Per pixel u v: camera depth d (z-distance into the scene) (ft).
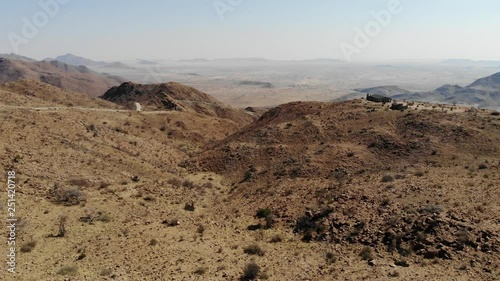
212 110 526.16
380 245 78.64
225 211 120.16
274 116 257.14
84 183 125.80
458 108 217.15
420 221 81.20
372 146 175.42
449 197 93.66
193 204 124.57
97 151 173.47
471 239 72.43
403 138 175.63
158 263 73.97
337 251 79.61
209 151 217.15
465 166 135.54
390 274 66.03
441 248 72.08
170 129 296.51
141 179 151.74
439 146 162.40
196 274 69.51
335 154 171.22
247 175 172.04
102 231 89.66
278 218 104.22
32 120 183.01
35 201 101.19
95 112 267.18
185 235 91.50
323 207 100.22
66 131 187.21
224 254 79.71
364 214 91.40
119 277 66.69
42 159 136.46
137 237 87.56
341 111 225.56
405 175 123.85
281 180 153.69
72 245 79.77
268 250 82.64
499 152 151.12
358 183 119.65
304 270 71.31
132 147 209.56
